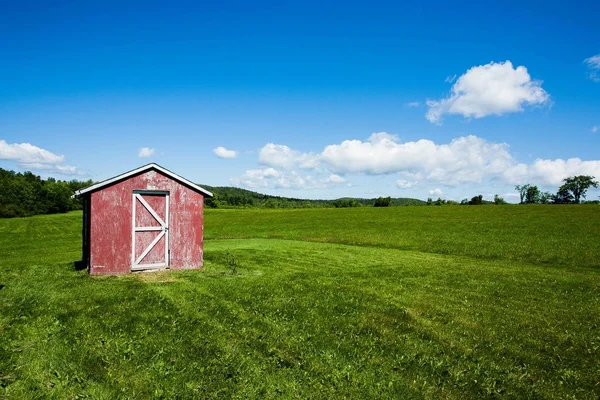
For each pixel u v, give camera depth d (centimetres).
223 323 1081
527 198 14562
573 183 13738
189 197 1939
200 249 1966
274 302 1297
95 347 898
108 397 703
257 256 2439
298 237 4406
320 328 1070
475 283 1748
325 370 829
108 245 1753
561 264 2692
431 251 3300
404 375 821
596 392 769
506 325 1140
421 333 1061
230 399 708
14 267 2030
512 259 2880
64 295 1328
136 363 829
